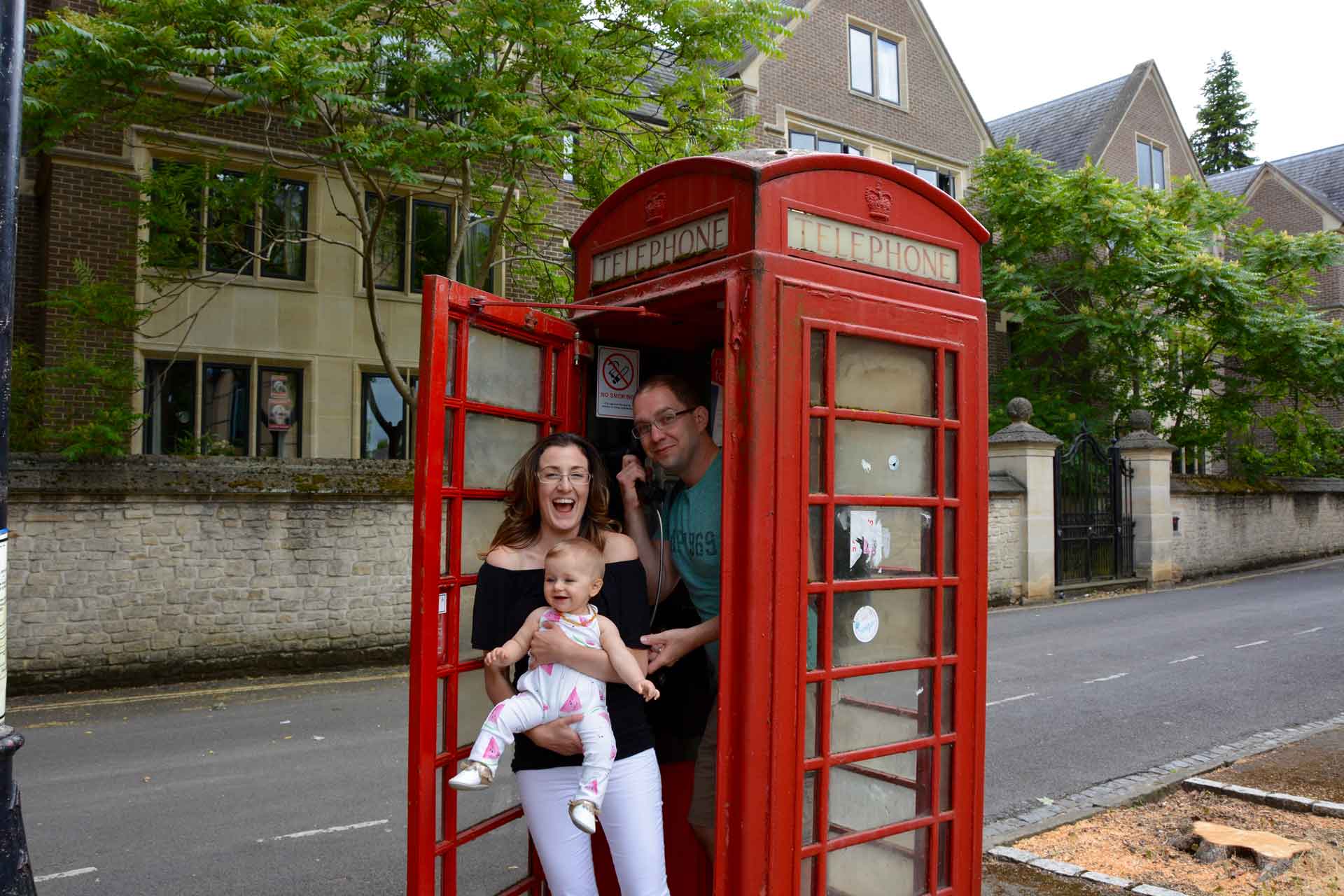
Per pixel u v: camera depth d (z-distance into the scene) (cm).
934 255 331
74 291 1123
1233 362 2250
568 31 1049
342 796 604
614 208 347
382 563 1092
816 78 2022
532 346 344
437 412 284
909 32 2208
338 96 934
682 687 347
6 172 262
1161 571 1853
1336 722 751
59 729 792
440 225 1513
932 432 325
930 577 320
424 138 1029
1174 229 1941
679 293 302
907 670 312
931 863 319
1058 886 432
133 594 969
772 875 270
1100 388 2097
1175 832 502
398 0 1043
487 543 327
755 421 273
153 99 1130
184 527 995
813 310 288
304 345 1405
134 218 1241
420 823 278
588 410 372
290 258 1414
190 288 1330
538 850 289
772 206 284
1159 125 2692
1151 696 869
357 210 1153
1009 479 1623
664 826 376
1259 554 2191
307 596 1052
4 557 260
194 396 1344
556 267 1411
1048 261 2203
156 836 532
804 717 279
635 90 1258
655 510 354
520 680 279
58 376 1063
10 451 990
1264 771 607
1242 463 2470
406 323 1478
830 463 290
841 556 294
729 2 1096
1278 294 2152
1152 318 1973
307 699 912
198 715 844
